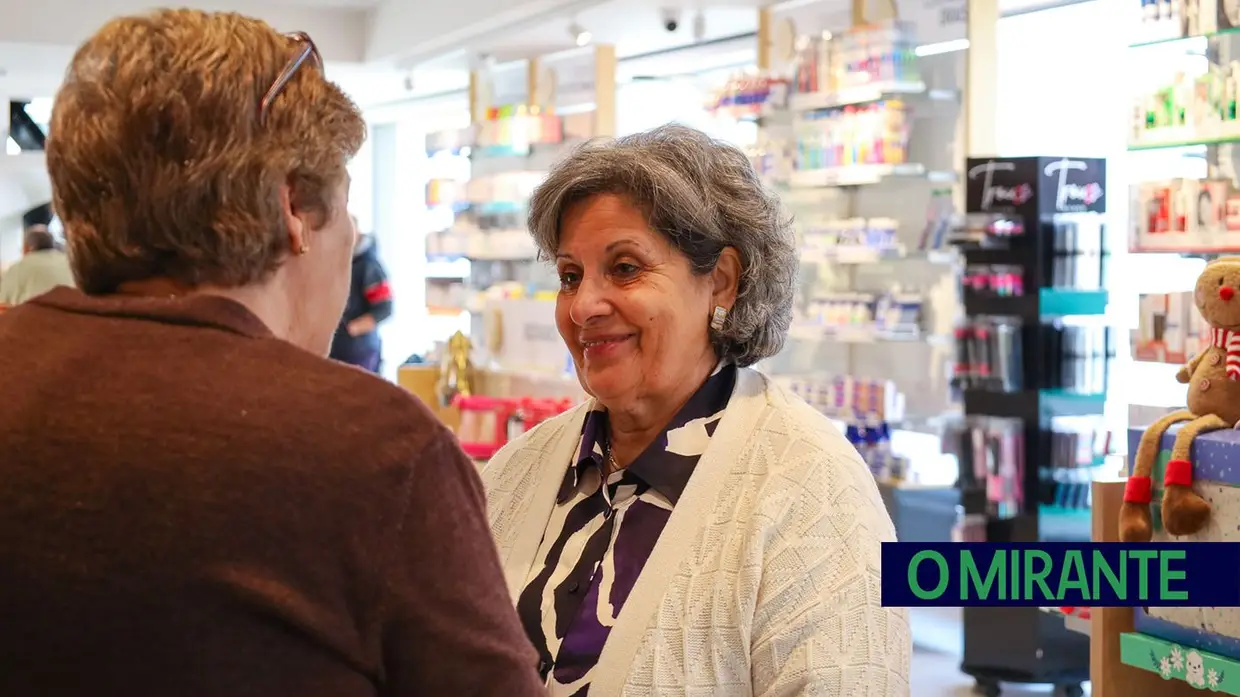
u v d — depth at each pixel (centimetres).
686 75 954
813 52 614
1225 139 396
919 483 567
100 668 98
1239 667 203
